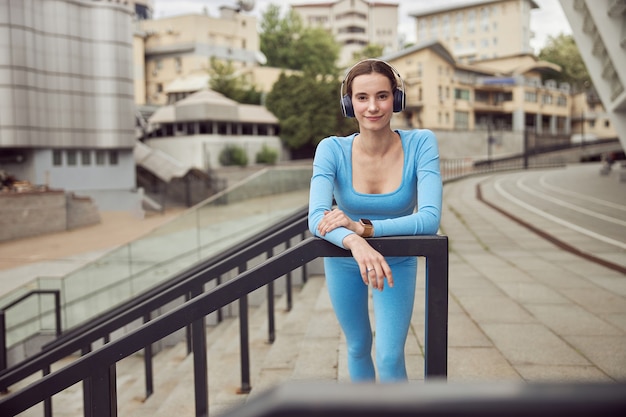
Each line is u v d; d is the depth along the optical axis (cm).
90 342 275
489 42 8525
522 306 518
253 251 262
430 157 208
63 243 2323
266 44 7481
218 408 374
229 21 6450
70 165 3209
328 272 233
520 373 351
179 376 517
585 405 35
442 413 37
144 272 1002
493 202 1850
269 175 1171
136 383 545
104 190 3117
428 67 6088
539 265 743
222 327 658
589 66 1180
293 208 1221
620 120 1212
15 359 900
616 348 394
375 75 202
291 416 38
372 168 213
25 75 2909
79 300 951
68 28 3145
